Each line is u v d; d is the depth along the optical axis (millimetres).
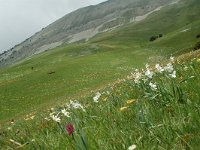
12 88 72188
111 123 6008
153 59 101375
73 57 134500
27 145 6355
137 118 5434
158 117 5578
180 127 4754
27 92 67875
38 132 7891
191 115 4941
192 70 8672
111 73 76438
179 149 4129
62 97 59000
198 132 4543
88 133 5379
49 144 5742
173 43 130250
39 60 142125
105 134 5344
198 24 146125
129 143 4676
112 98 7742
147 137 4840
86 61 91438
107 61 93125
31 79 76812
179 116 5227
